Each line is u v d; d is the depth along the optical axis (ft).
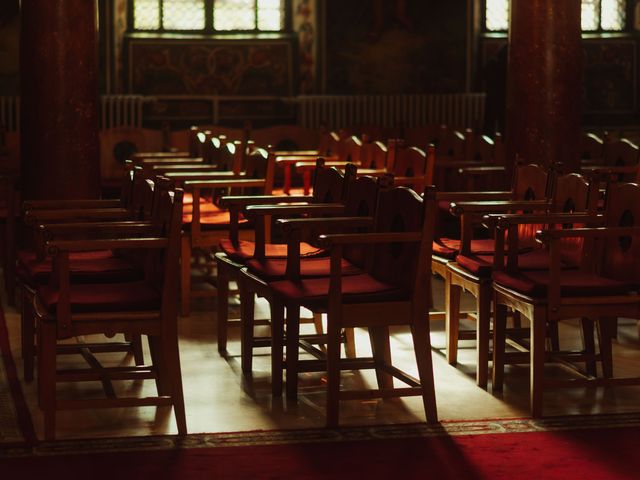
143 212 16.67
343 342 18.53
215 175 23.56
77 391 16.63
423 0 46.83
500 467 12.88
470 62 47.34
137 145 34.99
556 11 23.73
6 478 12.43
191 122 46.37
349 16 46.65
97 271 16.22
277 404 15.75
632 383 15.17
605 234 14.67
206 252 27.14
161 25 46.19
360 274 16.12
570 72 23.98
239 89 46.65
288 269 15.90
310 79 46.85
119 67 45.52
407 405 15.64
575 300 14.74
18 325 21.58
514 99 24.22
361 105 46.85
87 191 22.26
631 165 26.81
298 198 19.13
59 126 21.93
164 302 14.03
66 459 13.11
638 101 48.52
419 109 47.11
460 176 28.53
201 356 18.95
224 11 46.60
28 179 22.22
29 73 21.95
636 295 14.96
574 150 24.21
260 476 12.53
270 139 34.76
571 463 13.02
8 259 23.61
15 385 16.85
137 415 15.08
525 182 19.27
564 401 15.88
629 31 48.62
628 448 13.58
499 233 16.39
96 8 22.33
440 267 18.54
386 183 15.58
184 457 13.21
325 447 13.62
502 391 16.51
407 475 12.59
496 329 16.39
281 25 46.98
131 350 17.63
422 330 14.64
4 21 43.73
